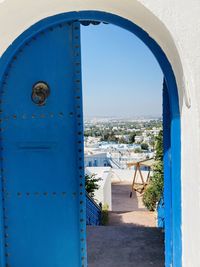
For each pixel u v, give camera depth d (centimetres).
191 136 189
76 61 247
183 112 207
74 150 251
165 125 256
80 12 235
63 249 255
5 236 254
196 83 181
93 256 338
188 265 202
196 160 180
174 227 231
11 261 255
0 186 250
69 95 249
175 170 226
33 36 244
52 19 238
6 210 254
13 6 198
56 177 252
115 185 1989
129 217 797
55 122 250
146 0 185
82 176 251
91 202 711
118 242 379
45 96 248
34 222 254
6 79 248
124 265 316
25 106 250
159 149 579
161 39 213
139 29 229
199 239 179
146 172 2067
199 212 178
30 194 254
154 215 766
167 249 257
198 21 183
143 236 399
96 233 414
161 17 185
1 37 219
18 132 250
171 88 224
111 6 219
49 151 252
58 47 246
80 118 249
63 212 254
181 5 184
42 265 255
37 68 247
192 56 183
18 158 252
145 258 331
